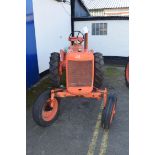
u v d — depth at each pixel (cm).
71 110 387
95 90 342
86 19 795
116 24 762
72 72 322
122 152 273
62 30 732
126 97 442
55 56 396
